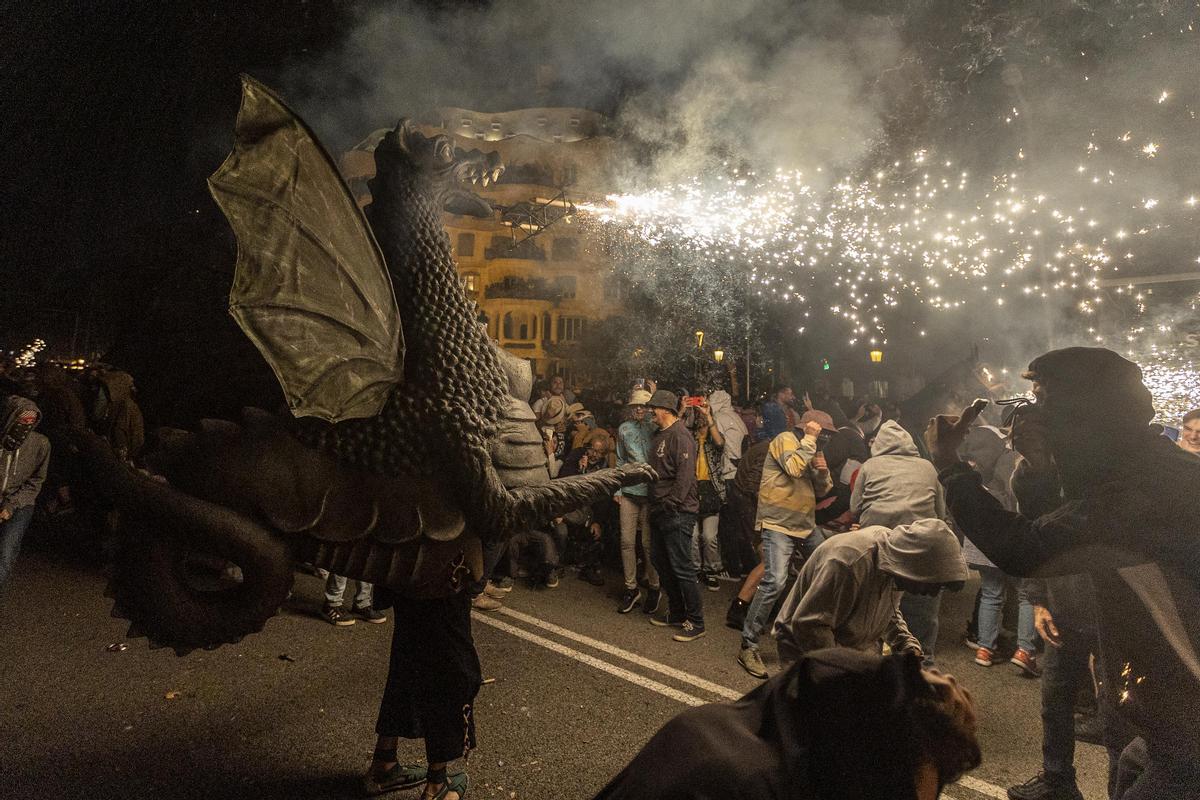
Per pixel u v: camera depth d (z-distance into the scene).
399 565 2.68
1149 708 1.98
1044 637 3.34
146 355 3.20
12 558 4.78
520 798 3.21
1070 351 2.15
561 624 5.74
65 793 3.02
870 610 3.06
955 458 2.39
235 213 2.41
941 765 1.31
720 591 7.05
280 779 3.24
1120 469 2.01
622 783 1.34
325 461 2.61
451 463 2.71
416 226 2.88
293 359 2.46
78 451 2.48
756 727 1.35
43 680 4.14
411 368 2.74
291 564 2.59
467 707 3.04
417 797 3.15
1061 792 3.27
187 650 2.62
